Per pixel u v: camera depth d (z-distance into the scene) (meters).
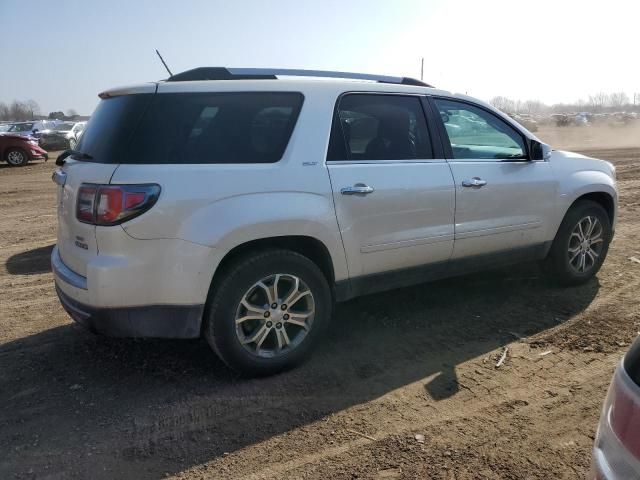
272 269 3.54
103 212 3.18
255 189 3.43
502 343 4.11
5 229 8.57
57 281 3.71
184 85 3.46
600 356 3.87
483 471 2.73
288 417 3.21
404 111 4.17
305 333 3.75
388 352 4.01
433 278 4.40
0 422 3.17
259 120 3.58
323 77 4.00
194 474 2.74
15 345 4.19
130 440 3.01
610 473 1.58
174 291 3.28
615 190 5.34
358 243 3.84
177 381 3.63
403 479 2.68
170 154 3.30
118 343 4.20
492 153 4.65
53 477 2.72
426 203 4.09
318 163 3.67
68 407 3.33
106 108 3.63
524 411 3.23
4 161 19.17
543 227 4.84
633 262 6.02
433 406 3.30
